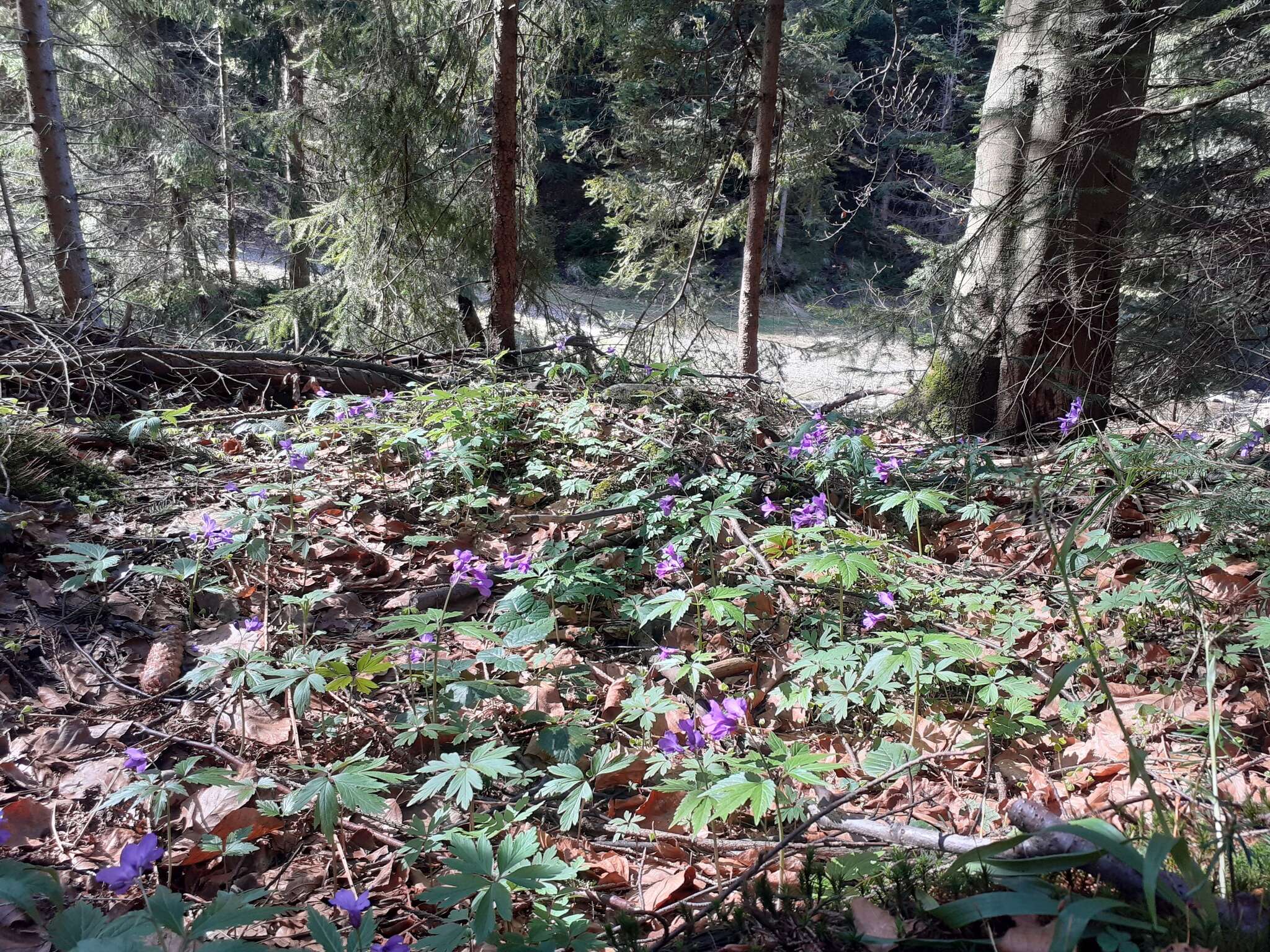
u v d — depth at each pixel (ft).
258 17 56.75
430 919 7.36
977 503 14.88
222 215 53.78
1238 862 6.02
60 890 5.51
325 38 36.68
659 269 40.52
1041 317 23.02
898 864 6.59
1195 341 20.26
